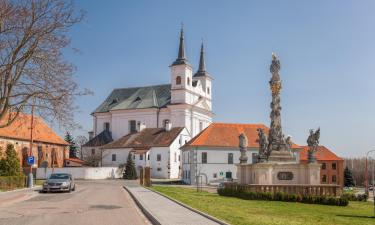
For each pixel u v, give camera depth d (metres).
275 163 40.31
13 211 22.41
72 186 41.75
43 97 36.81
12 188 43.44
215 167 75.50
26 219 18.94
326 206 31.17
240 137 43.34
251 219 19.77
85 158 99.44
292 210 26.80
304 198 33.06
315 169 39.91
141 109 107.06
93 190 43.88
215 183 71.12
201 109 108.12
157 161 91.25
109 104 114.38
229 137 78.31
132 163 87.62
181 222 17.72
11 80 36.66
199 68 116.94
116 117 110.00
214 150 76.00
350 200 37.75
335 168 104.19
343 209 29.59
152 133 97.50
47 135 88.38
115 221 18.66
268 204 30.31
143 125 101.81
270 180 39.84
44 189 39.12
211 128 79.62
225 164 75.94
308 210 27.44
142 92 112.88
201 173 70.44
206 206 25.70
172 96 104.25
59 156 91.06
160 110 106.19
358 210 29.09
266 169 39.78
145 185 53.75
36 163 82.25
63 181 39.81
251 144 77.50
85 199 31.16
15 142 76.88
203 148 75.50
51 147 88.00
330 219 22.53
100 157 97.25
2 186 41.38
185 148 78.94
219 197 35.72
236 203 29.69
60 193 38.56
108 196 34.66
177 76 104.44
